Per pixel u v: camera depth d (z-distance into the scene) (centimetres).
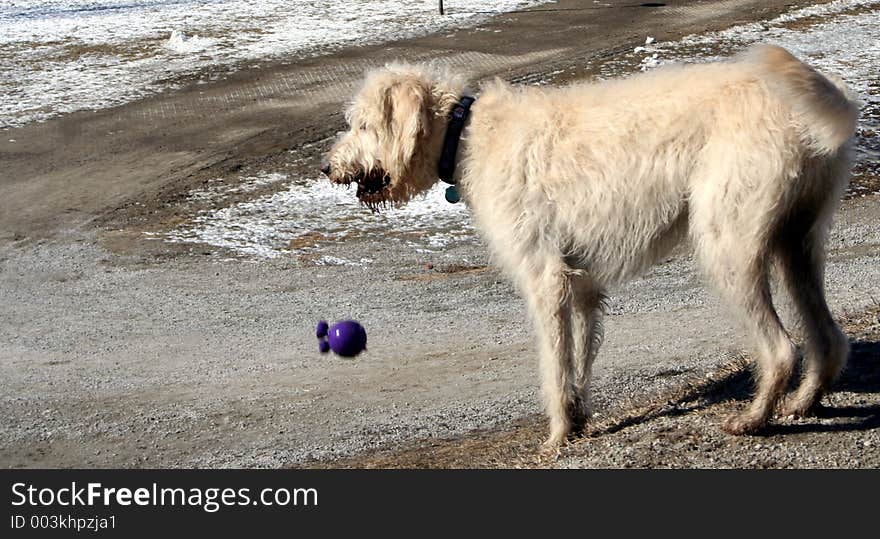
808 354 805
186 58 3216
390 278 1571
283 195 2053
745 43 3262
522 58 3147
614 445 798
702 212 741
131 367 1184
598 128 774
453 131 845
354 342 888
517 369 1110
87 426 988
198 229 1861
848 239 1673
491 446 870
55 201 2036
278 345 1255
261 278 1584
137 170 2227
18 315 1420
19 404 1059
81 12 3894
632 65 3012
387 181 884
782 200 729
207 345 1265
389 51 3256
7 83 2961
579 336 852
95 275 1612
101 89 2895
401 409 1002
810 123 717
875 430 771
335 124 2520
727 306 767
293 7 3938
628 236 773
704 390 945
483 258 1661
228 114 2645
